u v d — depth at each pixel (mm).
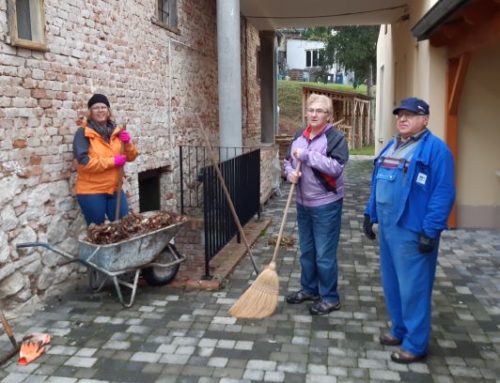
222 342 3719
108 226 4258
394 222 3324
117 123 5680
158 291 4707
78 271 4953
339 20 11492
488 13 4914
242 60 11438
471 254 5934
